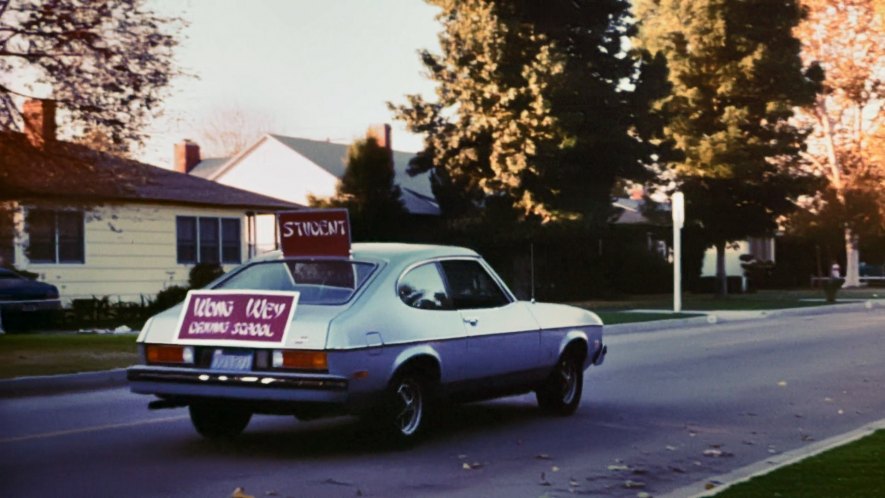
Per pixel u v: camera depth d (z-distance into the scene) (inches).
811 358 732.7
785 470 309.0
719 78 1678.2
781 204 1688.0
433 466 339.9
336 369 331.3
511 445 382.0
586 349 461.7
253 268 380.2
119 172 820.6
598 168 1405.0
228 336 344.5
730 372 641.0
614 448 377.4
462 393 389.4
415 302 372.5
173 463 343.3
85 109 769.6
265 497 292.0
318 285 363.6
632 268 1840.6
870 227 2177.7
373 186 1443.2
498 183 1390.3
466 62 1359.5
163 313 364.8
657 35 1720.0
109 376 592.1
